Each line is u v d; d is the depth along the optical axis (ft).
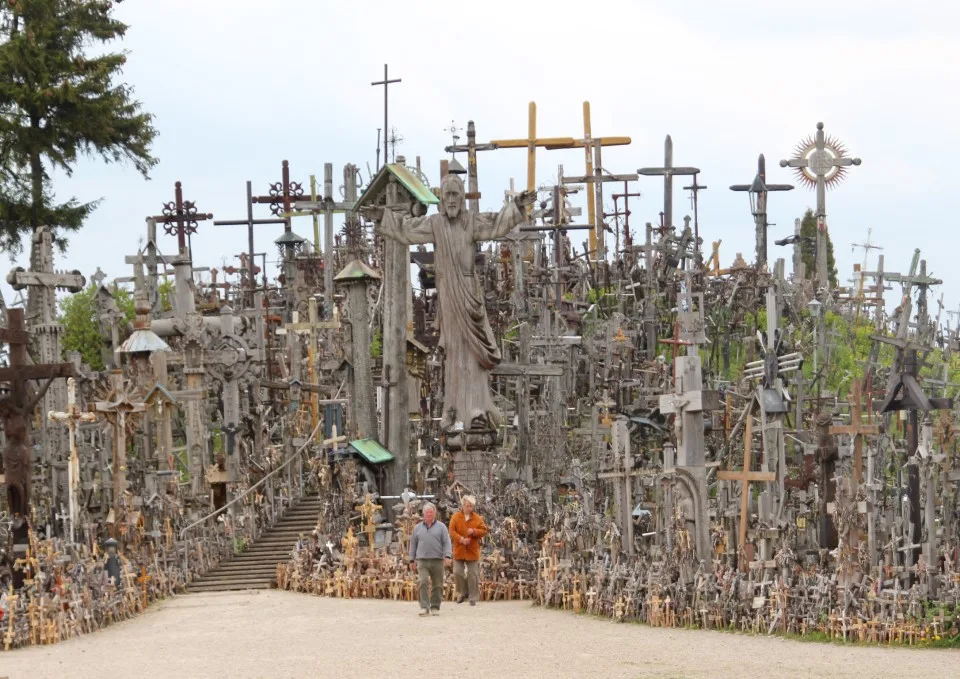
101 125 193.98
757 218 226.58
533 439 152.97
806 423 151.12
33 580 102.89
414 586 120.47
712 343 187.73
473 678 76.59
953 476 115.44
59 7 197.47
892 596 91.81
